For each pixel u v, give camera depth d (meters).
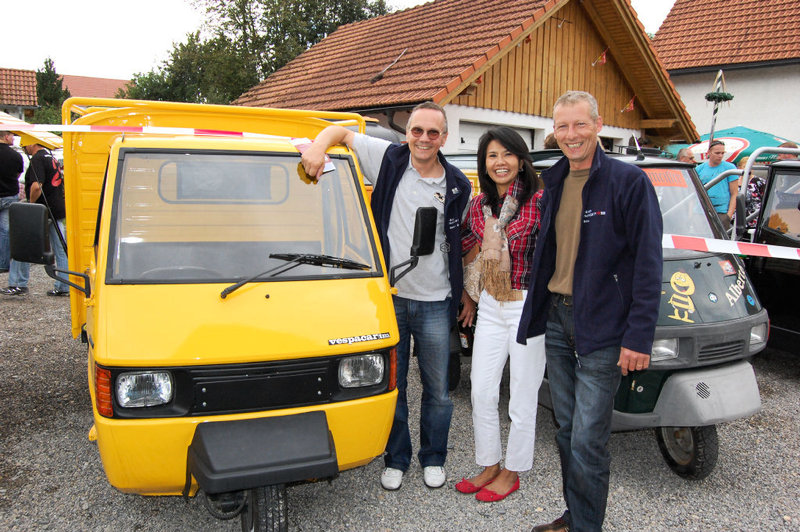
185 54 24.98
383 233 3.73
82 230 4.38
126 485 2.75
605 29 12.99
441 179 3.71
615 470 4.15
